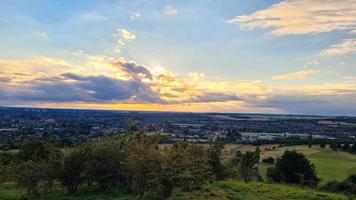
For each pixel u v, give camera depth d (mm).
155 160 26422
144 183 26641
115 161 30438
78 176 30609
